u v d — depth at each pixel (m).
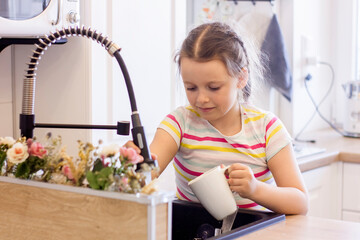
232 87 1.41
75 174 1.13
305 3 3.03
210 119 1.44
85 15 1.81
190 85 1.39
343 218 2.55
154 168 1.11
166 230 1.06
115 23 1.90
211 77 1.35
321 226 1.28
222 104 1.39
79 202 1.10
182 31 2.21
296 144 2.69
